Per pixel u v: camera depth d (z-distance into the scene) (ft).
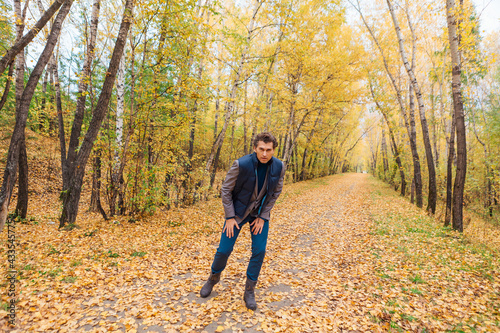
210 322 7.58
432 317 8.20
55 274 10.41
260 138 7.52
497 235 28.99
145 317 7.72
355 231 22.13
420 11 40.11
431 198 32.94
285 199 42.52
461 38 22.20
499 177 40.52
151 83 21.71
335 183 82.33
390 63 45.55
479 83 48.93
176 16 19.85
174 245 16.49
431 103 48.60
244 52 29.53
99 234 17.63
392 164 66.74
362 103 43.98
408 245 17.12
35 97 43.55
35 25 13.04
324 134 73.36
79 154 18.99
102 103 18.67
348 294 9.95
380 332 7.33
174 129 23.34
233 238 8.30
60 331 6.70
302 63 36.40
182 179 31.32
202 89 23.22
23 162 22.57
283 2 28.71
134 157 23.18
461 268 12.94
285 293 9.87
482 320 8.04
